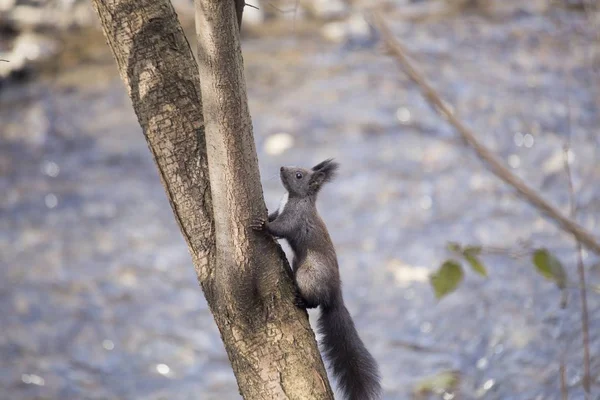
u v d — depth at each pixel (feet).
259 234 19.08
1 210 57.93
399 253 50.67
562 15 75.77
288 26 80.07
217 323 19.86
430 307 44.98
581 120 61.41
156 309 48.03
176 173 19.63
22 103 71.15
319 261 25.29
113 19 19.56
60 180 61.16
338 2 82.99
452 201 54.70
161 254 52.90
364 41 76.07
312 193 26.53
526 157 57.62
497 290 44.45
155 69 19.60
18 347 45.01
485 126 61.72
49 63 76.33
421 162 59.21
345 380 25.00
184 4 81.25
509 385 36.86
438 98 16.57
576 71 67.82
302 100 67.72
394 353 42.11
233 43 17.72
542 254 17.99
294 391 19.22
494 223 51.49
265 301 19.44
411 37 75.36
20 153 64.64
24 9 82.48
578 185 53.26
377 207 55.36
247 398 19.61
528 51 71.82
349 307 46.52
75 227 55.83
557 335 38.91
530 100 64.44
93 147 64.80
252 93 69.41
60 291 49.65
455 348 41.39
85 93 71.97
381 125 63.62
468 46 73.41
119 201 58.49
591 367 35.45
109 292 49.52
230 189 18.63
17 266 51.98
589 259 44.21
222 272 19.17
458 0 82.17
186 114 19.65
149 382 42.42
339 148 61.41
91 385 42.27
